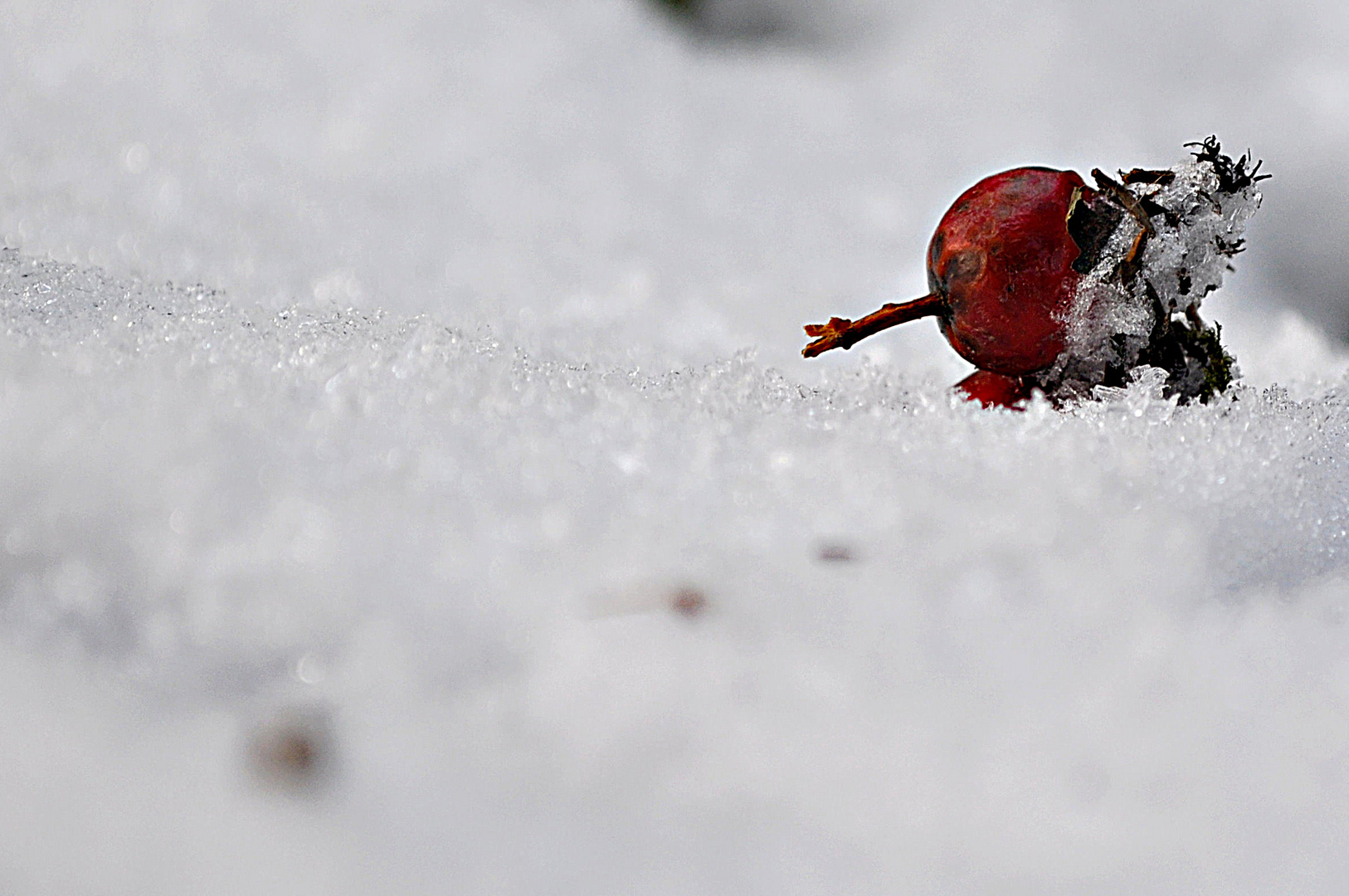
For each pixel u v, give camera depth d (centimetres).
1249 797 82
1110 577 83
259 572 83
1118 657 83
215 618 83
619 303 91
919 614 83
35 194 91
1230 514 84
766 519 84
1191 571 84
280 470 83
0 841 82
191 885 82
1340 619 84
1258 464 84
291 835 82
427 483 83
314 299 88
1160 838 82
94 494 83
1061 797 82
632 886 82
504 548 83
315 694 82
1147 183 85
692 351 88
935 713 83
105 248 89
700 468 84
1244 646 83
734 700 83
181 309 86
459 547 83
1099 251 85
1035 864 82
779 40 152
